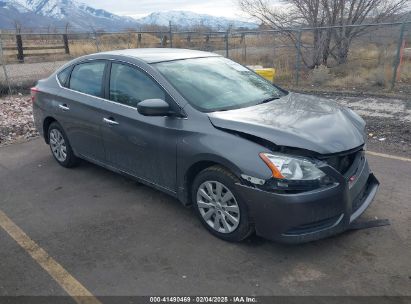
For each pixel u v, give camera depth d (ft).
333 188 10.46
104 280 10.47
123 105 14.35
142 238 12.37
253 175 10.57
